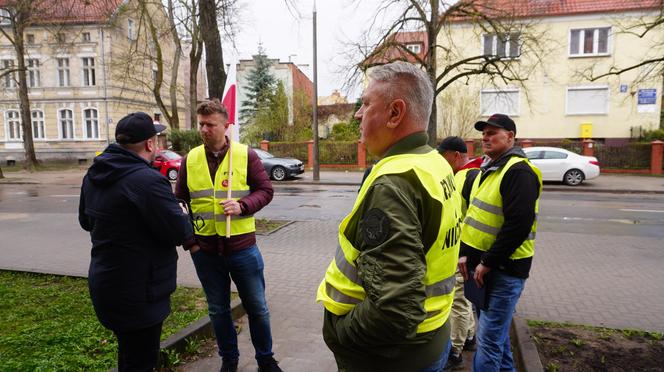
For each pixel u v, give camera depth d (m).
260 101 38.19
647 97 25.56
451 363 3.60
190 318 4.25
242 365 3.56
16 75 32.81
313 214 11.14
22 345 3.62
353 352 1.59
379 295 1.36
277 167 19.45
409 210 1.42
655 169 20.88
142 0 13.56
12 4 14.99
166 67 38.44
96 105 32.62
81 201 2.68
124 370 2.62
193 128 20.83
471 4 15.87
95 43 31.86
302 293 5.30
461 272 2.99
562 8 26.30
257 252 3.32
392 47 16.38
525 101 27.31
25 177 23.38
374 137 1.67
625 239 8.27
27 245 7.99
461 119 26.97
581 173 16.92
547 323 4.11
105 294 2.45
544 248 7.56
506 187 2.71
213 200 3.17
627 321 4.40
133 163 2.48
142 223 2.45
